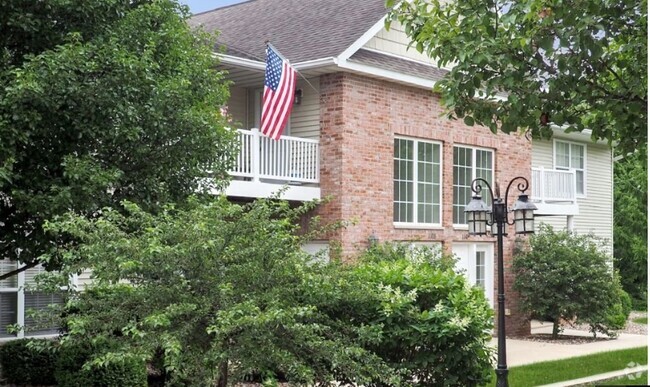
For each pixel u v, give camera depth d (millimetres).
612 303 21453
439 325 9828
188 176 11367
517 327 22297
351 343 8992
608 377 14508
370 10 19688
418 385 10336
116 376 11664
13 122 9609
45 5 10336
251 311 7609
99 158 10625
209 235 8086
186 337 7973
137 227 9797
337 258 9625
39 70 9633
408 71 19375
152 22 11547
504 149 22203
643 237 34469
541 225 22859
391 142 19312
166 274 8086
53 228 7984
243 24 22422
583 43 9742
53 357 12688
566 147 27422
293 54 18734
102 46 10242
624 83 10508
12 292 15219
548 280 21281
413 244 19562
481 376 10531
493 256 22094
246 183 16906
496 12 10625
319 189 18453
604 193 29234
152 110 10414
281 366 8078
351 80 18547
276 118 16484
